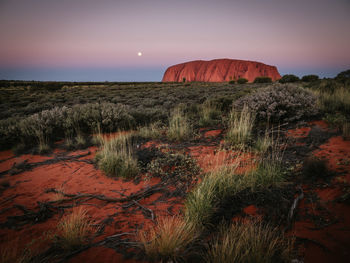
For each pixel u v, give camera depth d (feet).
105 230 7.74
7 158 17.42
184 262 5.97
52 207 9.43
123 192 10.81
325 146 13.26
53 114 25.75
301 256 5.58
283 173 10.05
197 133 21.35
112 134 24.88
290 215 7.18
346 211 7.00
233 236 6.31
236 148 15.65
